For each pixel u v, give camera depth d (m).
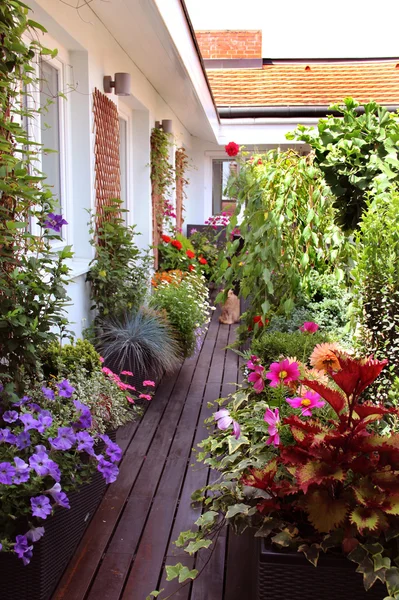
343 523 1.83
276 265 3.70
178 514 2.88
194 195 12.00
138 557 2.52
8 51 2.40
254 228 3.73
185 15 4.72
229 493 2.32
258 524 2.02
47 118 4.05
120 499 3.01
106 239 4.84
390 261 2.67
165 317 5.10
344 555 1.83
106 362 4.36
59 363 2.88
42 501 1.96
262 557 1.84
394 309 2.64
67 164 4.41
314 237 3.78
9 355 2.54
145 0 3.46
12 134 2.54
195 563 2.49
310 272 4.38
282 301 3.91
